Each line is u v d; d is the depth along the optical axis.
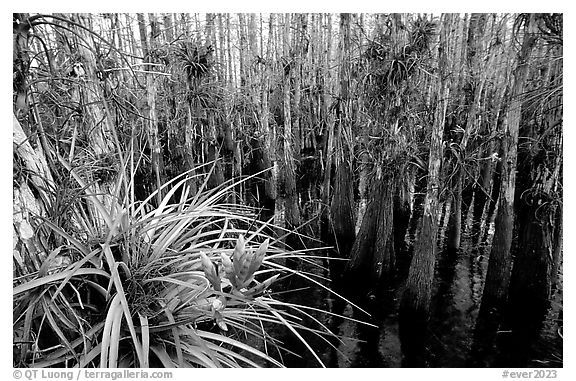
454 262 1.73
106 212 0.94
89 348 0.88
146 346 0.77
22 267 0.92
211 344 0.88
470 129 1.69
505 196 1.63
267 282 0.66
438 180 1.66
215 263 0.92
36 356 0.88
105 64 1.45
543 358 1.52
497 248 1.65
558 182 1.55
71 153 1.02
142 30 1.69
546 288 1.59
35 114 1.04
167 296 0.93
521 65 1.55
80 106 1.20
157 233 1.13
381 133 1.78
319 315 1.74
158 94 1.76
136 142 1.71
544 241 1.58
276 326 1.66
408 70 1.68
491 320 1.64
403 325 1.69
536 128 1.59
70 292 0.96
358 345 1.63
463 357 1.57
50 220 0.94
